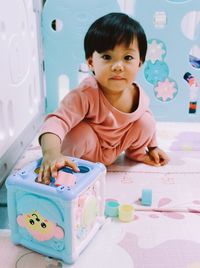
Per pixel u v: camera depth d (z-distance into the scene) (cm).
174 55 128
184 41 127
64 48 131
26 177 64
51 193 59
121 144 97
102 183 69
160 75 131
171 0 122
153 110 136
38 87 129
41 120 133
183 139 118
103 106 88
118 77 83
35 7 122
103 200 71
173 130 126
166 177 92
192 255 63
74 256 61
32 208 62
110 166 99
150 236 68
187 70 130
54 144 75
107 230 70
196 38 126
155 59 129
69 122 84
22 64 107
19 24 104
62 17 127
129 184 88
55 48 132
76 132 89
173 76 131
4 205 81
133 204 79
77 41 130
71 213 58
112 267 60
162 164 99
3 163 90
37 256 63
